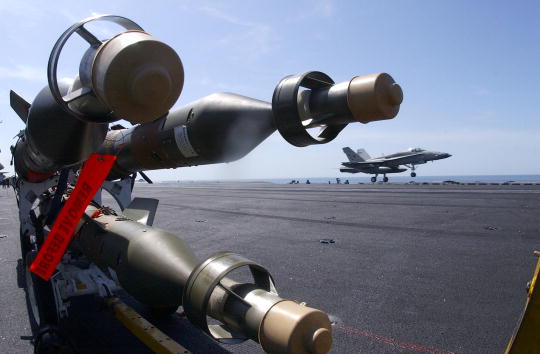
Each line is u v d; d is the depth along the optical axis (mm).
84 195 2484
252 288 2006
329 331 1605
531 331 1816
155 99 1713
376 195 23031
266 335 1693
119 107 1729
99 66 1707
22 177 5121
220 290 2066
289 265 6762
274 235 9820
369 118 2123
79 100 2162
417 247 8055
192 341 3793
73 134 2943
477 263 6656
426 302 4820
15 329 4281
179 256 2838
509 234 9211
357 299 4980
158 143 3201
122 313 3537
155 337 3057
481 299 4883
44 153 3189
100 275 4016
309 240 9078
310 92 2283
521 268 6277
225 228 11070
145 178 5012
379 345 3680
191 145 2893
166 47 1710
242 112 2562
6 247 9078
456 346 3639
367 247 8172
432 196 21078
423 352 3531
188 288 2100
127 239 3217
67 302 3699
